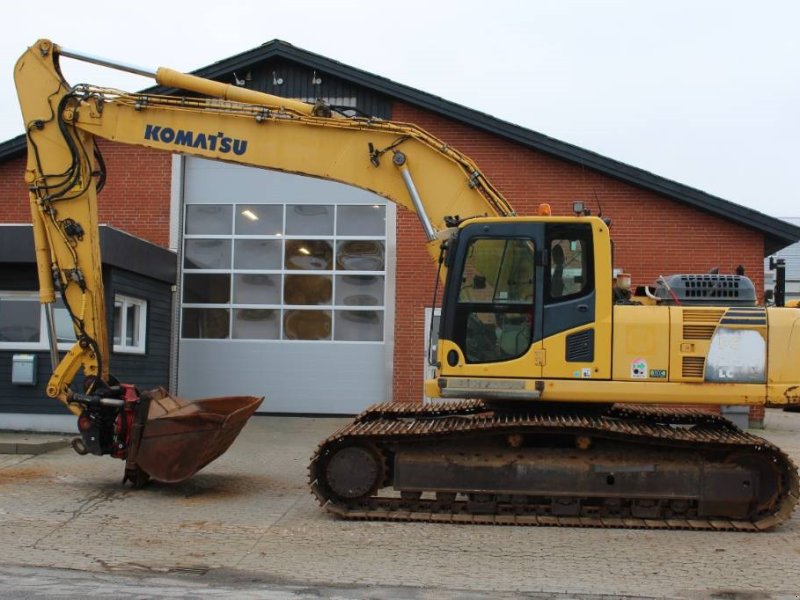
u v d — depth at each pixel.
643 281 15.78
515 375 8.01
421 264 16.14
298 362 16.30
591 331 8.00
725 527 7.77
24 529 7.53
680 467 7.98
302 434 13.99
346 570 6.43
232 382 16.34
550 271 8.11
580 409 8.47
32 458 11.22
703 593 5.94
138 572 6.31
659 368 7.95
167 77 9.30
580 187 15.91
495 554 6.91
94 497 8.89
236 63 16.11
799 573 6.44
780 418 17.83
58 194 9.36
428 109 15.99
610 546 7.20
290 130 9.21
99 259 9.52
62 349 13.04
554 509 8.08
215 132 9.27
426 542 7.29
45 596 5.60
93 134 9.48
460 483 8.13
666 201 15.83
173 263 15.84
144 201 16.42
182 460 8.95
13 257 12.84
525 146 15.94
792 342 7.95
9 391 13.00
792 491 7.79
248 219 16.59
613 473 8.02
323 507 8.31
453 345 8.13
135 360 14.25
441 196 8.98
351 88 16.23
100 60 9.34
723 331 7.96
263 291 16.47
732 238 15.71
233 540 7.30
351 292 16.34
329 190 16.48
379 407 9.41
